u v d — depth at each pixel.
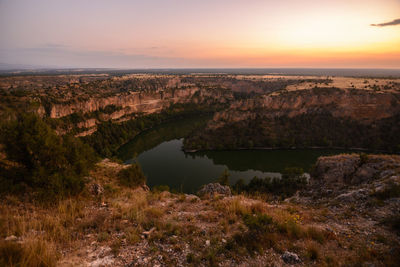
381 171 16.44
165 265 5.53
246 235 6.96
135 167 22.02
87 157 16.83
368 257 5.93
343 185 17.48
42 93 99.19
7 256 4.80
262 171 68.19
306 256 6.02
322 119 92.62
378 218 8.78
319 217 9.47
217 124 100.94
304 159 77.19
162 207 10.57
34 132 11.30
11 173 10.47
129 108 133.75
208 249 6.28
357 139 83.75
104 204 10.15
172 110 158.38
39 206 8.65
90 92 125.81
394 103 84.38
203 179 62.66
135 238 6.68
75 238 6.55
